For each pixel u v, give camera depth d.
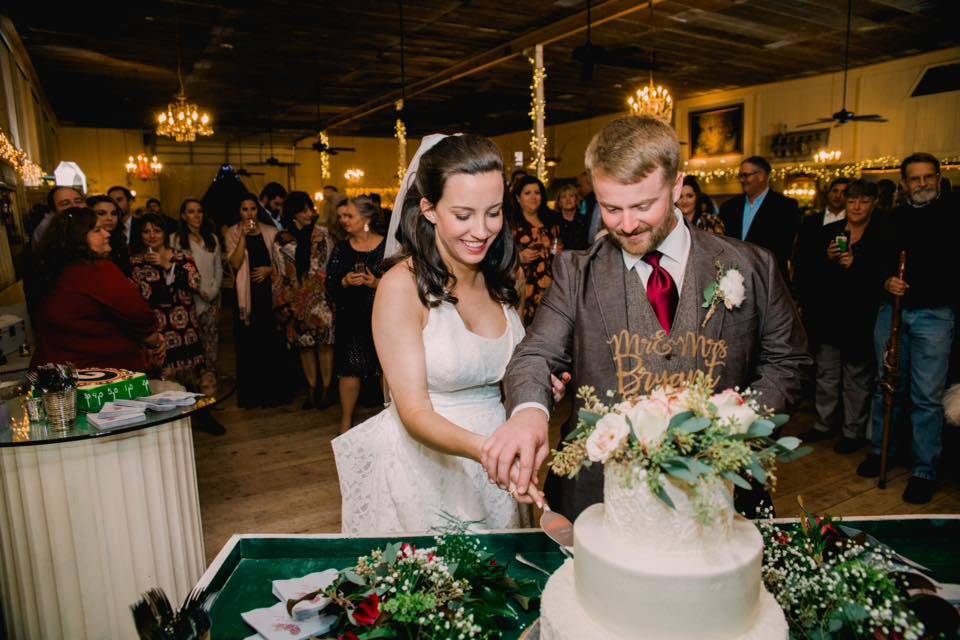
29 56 9.85
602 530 0.93
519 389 1.34
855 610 0.97
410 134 20.58
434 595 1.08
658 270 1.41
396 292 1.44
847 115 8.47
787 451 0.89
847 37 8.91
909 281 3.28
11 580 1.91
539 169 9.01
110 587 1.96
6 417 1.96
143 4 7.46
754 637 0.85
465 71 10.58
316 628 1.12
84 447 1.89
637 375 1.41
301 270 5.12
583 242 5.04
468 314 1.56
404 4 7.64
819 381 4.27
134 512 1.98
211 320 5.12
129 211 6.44
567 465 0.96
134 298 2.63
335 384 5.84
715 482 0.83
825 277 4.09
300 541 1.39
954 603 1.12
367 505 1.62
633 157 1.17
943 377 3.26
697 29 8.68
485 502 1.61
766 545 1.18
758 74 11.70
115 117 16.12
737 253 1.43
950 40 9.38
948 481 3.61
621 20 8.20
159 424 2.01
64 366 2.00
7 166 6.26
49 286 2.57
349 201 4.15
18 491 1.86
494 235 1.37
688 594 0.81
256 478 3.81
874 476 3.67
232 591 1.27
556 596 0.97
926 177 3.22
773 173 12.45
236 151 20.58
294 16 8.06
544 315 1.53
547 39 8.62
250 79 12.07
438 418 1.33
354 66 11.03
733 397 0.88
